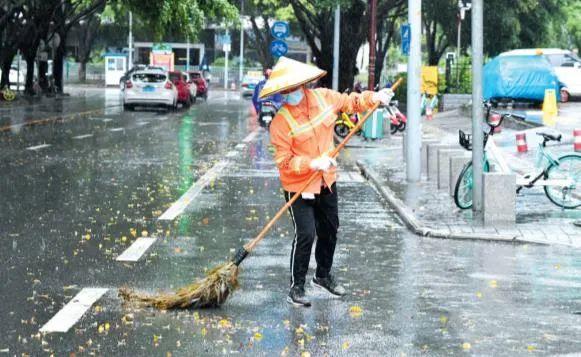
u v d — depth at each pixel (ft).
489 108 47.70
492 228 41.04
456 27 201.36
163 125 110.73
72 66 289.53
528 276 31.89
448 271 32.71
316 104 27.81
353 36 142.00
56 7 171.42
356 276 31.83
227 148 82.84
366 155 78.48
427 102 142.20
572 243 38.09
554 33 218.18
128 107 144.46
